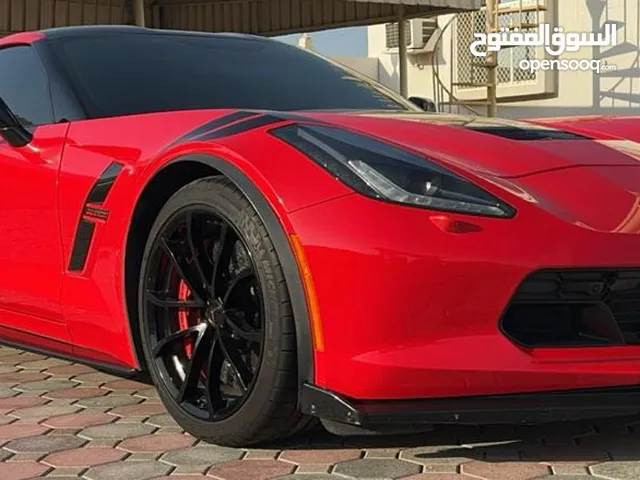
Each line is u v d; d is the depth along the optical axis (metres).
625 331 2.20
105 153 2.69
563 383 2.06
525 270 2.04
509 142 2.46
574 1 10.67
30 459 2.29
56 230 2.83
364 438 2.38
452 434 2.40
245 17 11.18
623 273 2.13
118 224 2.59
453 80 12.08
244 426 2.23
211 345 2.38
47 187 2.86
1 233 3.09
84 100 3.01
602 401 2.07
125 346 2.63
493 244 2.03
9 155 3.04
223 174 2.29
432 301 2.02
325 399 2.08
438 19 12.12
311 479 2.08
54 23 9.66
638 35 10.07
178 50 3.36
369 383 2.03
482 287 2.03
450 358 2.02
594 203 2.19
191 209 2.37
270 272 2.14
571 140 2.62
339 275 2.04
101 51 3.25
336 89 3.42
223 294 2.33
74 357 2.88
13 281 3.06
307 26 10.70
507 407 2.04
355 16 10.28
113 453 2.33
